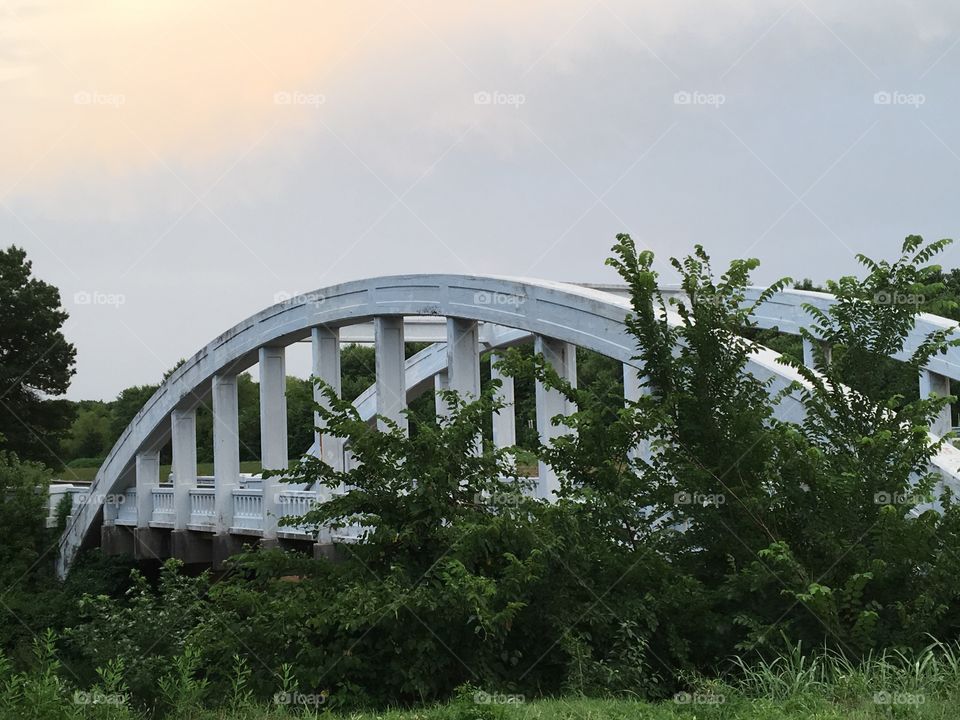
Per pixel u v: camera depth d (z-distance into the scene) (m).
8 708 9.11
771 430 12.12
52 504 41.06
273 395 32.53
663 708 9.59
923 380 20.20
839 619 10.95
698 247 12.77
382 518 12.22
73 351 56.09
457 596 10.82
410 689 10.85
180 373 35.81
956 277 29.23
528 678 11.48
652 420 12.22
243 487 36.53
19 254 56.00
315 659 10.95
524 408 39.72
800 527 12.00
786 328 23.72
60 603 30.47
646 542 12.36
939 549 11.37
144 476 38.69
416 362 37.44
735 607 11.79
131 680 11.06
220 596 11.73
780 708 9.16
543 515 11.94
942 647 10.33
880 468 11.65
